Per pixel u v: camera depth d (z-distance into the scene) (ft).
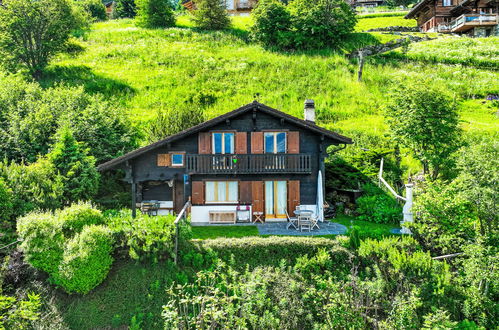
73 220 47.44
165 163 61.16
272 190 62.85
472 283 40.70
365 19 190.49
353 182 67.36
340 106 97.25
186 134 58.75
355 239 47.55
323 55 130.82
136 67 122.52
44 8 111.14
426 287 41.63
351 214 63.72
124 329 41.22
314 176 62.08
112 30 159.12
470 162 42.70
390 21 182.39
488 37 139.95
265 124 61.36
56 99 77.51
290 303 42.29
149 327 41.22
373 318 40.65
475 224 44.91
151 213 62.80
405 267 43.14
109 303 42.70
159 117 73.92
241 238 48.85
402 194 63.26
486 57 119.85
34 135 67.92
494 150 42.60
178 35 153.17
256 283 42.24
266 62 123.95
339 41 139.85
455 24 150.92
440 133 62.44
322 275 45.32
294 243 47.34
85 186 59.82
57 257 43.83
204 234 55.16
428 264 42.88
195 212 62.08
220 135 61.62
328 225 58.44
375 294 41.83
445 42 135.85
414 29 169.78
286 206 62.44
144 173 60.90
